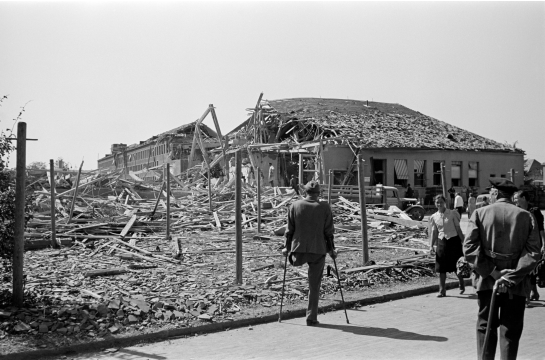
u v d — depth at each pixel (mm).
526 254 4910
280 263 11195
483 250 5156
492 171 39656
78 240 14758
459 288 9852
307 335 6590
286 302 8039
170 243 14594
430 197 35656
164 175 26766
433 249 9133
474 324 7145
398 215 21953
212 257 12344
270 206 23000
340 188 26125
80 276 9508
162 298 7699
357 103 47844
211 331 6758
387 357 5707
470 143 40344
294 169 34906
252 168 32812
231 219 19516
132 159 73188
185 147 55688
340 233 17938
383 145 35031
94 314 6758
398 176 35875
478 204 16500
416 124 43000
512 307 4973
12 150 7012
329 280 9422
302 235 7086
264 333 6684
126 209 21375
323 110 41719
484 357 4953
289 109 41500
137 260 11695
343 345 6152
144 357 5699
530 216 5047
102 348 5996
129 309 6961
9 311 6570
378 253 13406
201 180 33969
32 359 5582
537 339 6410
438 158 37500
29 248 13336
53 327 6270
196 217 20266
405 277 10242
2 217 6988
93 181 26344
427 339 6410
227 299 7832
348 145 34469
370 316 7613
